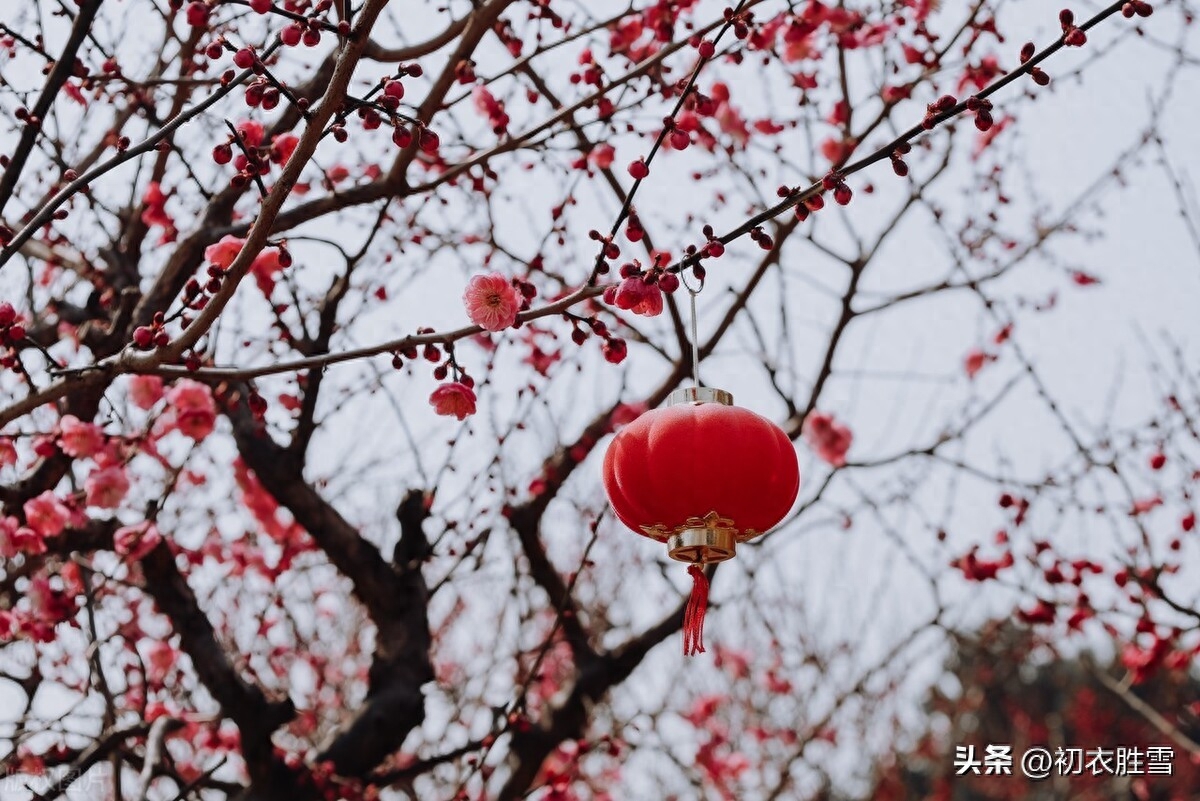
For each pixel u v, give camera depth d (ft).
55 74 14.58
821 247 23.27
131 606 24.95
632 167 12.30
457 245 22.66
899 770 42.34
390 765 25.85
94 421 18.17
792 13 18.90
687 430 12.06
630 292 11.66
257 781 20.03
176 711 23.15
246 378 12.56
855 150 22.93
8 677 20.61
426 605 21.89
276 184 11.37
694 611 12.27
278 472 20.77
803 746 30.27
